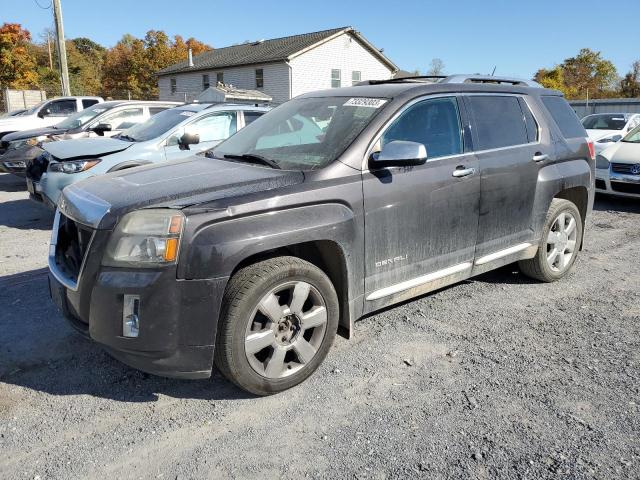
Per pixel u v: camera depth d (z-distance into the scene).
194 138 5.44
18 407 3.06
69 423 2.92
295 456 2.64
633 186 8.68
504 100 4.54
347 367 3.52
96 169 7.03
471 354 3.70
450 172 3.87
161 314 2.76
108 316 2.81
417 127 3.80
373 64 36.09
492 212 4.23
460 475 2.49
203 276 2.78
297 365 3.24
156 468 2.56
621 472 2.50
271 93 33.66
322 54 33.31
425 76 4.61
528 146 4.59
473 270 4.22
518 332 4.05
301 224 3.07
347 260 3.32
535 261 4.90
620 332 4.05
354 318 3.51
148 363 2.85
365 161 3.44
